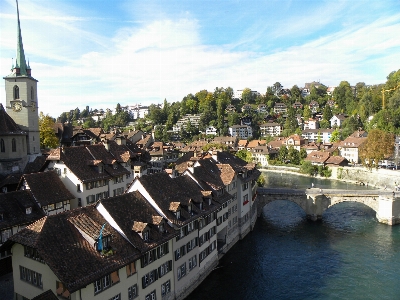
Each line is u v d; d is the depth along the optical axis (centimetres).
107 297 3183
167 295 4112
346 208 9369
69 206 5238
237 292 4875
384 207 7994
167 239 3919
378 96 18575
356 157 15712
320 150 17100
